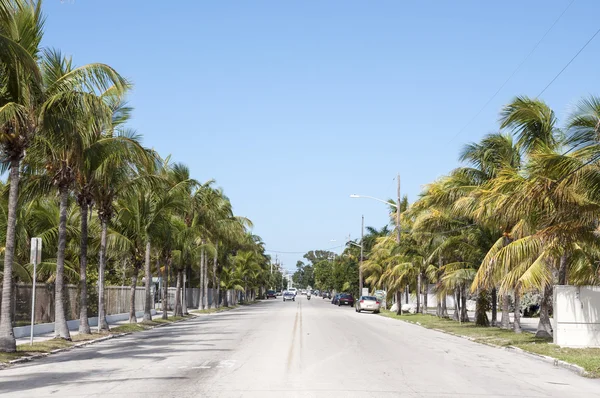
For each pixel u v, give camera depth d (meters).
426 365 15.24
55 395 10.45
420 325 35.91
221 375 12.80
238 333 25.81
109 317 35.78
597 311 20.89
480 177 28.73
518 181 21.34
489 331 29.17
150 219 34.00
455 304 41.16
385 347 19.92
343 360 15.74
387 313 54.09
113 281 52.97
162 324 35.22
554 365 16.48
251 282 96.94
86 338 23.48
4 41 14.05
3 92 16.98
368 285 86.12
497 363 16.50
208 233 51.34
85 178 24.58
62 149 20.70
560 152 21.70
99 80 18.73
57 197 27.31
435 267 45.12
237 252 89.19
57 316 22.28
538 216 21.50
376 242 70.12
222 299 72.62
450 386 11.77
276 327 29.52
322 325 31.25
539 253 21.20
